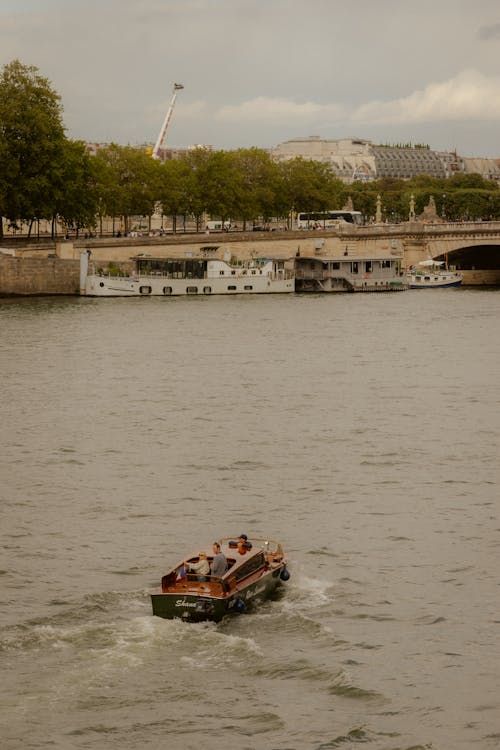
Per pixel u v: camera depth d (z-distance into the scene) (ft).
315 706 204.54
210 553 248.93
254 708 203.51
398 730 197.16
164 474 332.19
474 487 319.06
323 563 262.06
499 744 193.06
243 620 235.61
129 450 359.87
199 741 194.49
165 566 259.80
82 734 196.13
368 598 244.22
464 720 199.62
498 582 251.19
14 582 249.96
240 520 290.35
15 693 207.00
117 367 517.96
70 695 206.80
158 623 232.12
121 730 197.16
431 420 407.03
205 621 232.94
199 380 487.20
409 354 570.46
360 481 325.21
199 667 216.74
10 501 304.50
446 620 233.96
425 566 260.01
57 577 253.03
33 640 224.53
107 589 247.29
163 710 203.21
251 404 435.53
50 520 289.33
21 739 194.29
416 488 318.04
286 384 479.41
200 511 297.33
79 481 324.19
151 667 216.54
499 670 215.10
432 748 191.62
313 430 389.39
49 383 475.31
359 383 483.92
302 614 237.66
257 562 248.11
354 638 227.61
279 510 298.56
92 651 221.05
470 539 276.21
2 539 274.98
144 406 429.79
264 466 341.41
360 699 206.39
